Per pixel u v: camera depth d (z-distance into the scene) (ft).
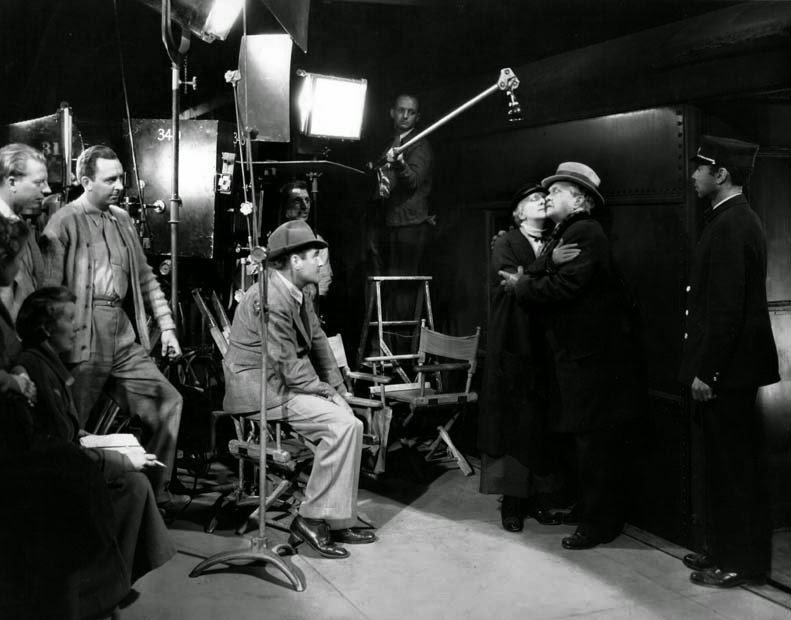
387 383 18.84
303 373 13.70
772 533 13.88
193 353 17.98
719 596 11.87
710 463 12.27
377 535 14.43
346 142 21.39
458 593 11.96
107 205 13.85
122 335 13.99
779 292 14.34
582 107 15.08
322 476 13.29
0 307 10.02
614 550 13.71
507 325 14.84
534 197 15.21
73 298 10.32
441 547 13.87
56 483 8.10
